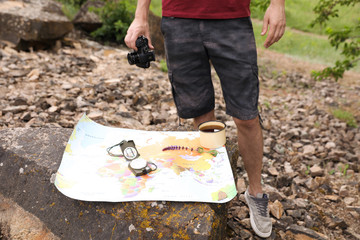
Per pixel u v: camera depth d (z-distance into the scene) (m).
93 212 1.87
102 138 2.27
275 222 2.58
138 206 1.78
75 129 2.20
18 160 2.17
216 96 5.03
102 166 2.00
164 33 2.20
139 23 2.15
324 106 5.61
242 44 1.99
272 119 4.77
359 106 5.79
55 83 4.42
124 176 1.92
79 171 1.94
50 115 3.56
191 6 2.04
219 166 2.04
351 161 3.88
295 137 4.29
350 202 3.08
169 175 1.94
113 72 5.20
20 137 2.35
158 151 2.18
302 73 7.40
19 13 5.57
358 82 7.31
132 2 7.95
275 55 8.56
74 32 6.85
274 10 1.87
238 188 2.86
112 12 7.54
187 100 2.31
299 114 5.05
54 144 2.29
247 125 2.08
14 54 5.25
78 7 9.22
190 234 1.69
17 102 3.70
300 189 3.19
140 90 4.62
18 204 2.14
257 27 8.33
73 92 4.18
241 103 2.05
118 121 3.61
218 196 1.82
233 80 2.05
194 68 2.20
